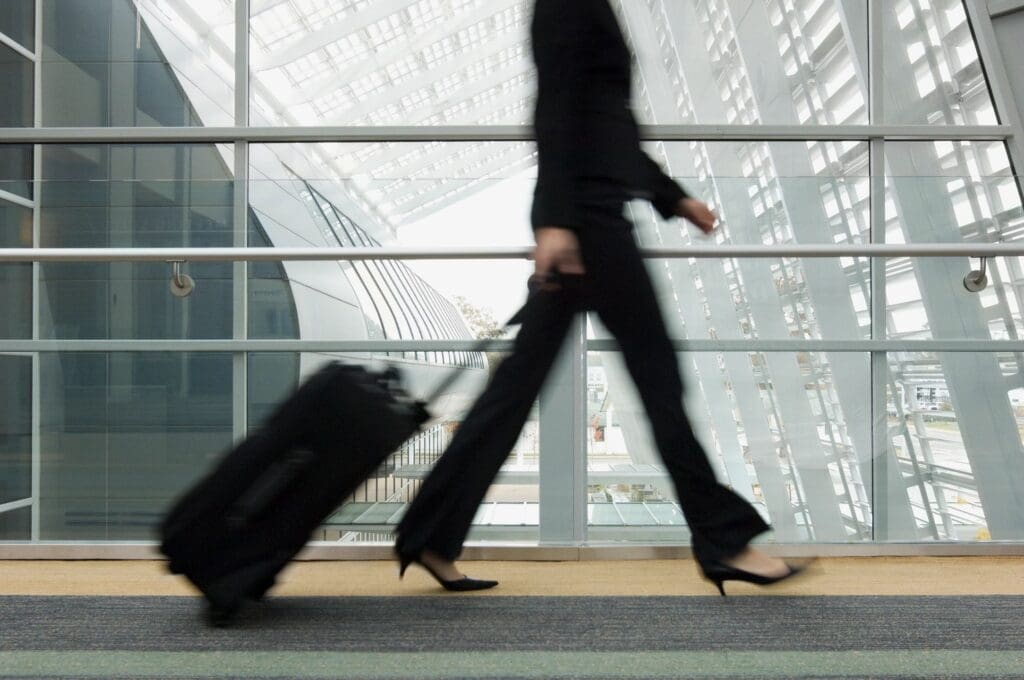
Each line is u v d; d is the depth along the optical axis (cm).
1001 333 264
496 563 242
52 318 254
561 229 165
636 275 177
